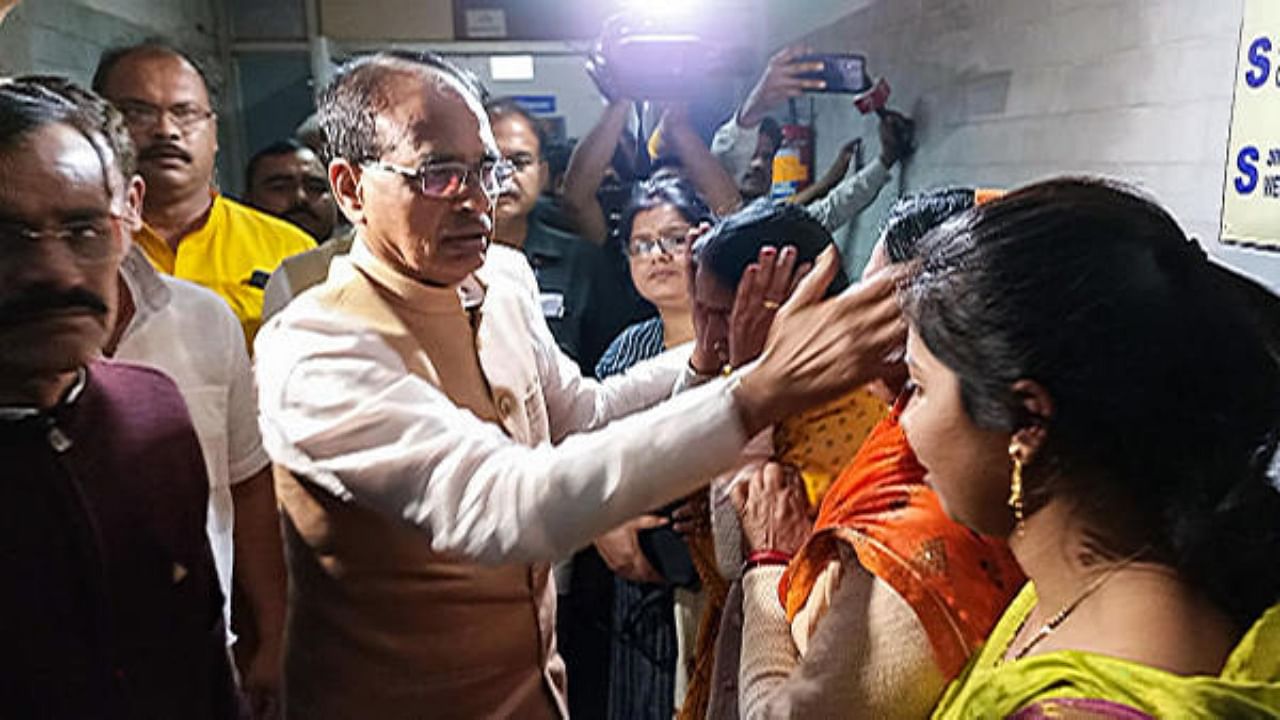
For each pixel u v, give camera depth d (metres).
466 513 0.91
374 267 1.10
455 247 1.06
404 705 1.19
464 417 1.00
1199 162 1.67
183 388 1.35
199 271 1.87
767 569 0.97
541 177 2.51
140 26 3.86
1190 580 0.58
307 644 1.21
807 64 2.83
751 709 0.88
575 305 2.57
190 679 0.97
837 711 0.76
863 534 0.79
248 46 4.80
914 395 0.67
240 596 1.48
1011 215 0.60
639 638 1.78
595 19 4.90
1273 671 0.55
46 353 0.78
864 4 3.24
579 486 0.85
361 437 0.99
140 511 0.91
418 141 1.02
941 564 0.75
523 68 4.96
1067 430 0.57
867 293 0.80
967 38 2.51
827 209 2.94
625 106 2.76
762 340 0.96
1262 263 1.51
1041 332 0.56
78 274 0.77
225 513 1.43
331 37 4.83
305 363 1.03
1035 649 0.62
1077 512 0.60
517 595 1.23
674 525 1.32
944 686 0.74
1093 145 1.99
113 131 0.87
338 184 1.10
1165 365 0.55
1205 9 1.65
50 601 0.84
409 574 1.14
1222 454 0.56
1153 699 0.52
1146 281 0.56
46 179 0.74
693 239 1.33
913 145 2.87
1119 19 1.88
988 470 0.62
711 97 4.04
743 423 0.83
